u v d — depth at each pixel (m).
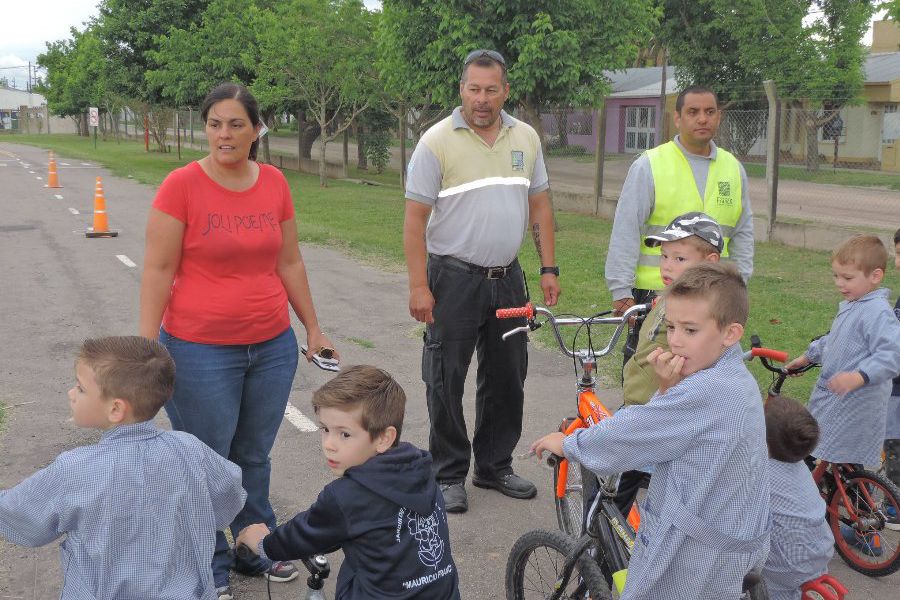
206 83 27.48
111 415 2.46
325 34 23.25
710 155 4.48
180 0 30.91
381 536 2.52
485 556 4.18
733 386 2.43
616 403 6.28
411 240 4.47
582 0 13.98
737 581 2.50
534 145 4.62
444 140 4.39
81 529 2.41
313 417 6.01
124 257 12.31
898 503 3.86
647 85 37.12
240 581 3.89
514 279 4.63
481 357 4.78
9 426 5.65
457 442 4.67
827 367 4.10
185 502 2.53
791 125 18.02
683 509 2.47
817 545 3.35
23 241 13.79
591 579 2.97
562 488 3.74
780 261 12.02
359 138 30.69
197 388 3.45
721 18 29.88
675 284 2.45
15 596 3.72
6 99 97.88
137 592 2.44
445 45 14.75
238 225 3.41
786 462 3.37
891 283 10.25
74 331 8.16
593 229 15.53
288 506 4.64
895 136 25.25
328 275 11.24
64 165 33.34
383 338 8.12
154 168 31.66
